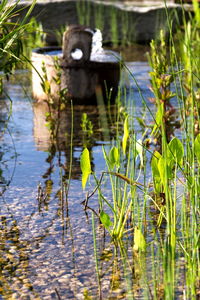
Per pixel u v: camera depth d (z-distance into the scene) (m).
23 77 8.06
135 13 11.76
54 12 11.27
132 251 3.14
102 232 3.39
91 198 3.90
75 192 4.01
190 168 3.48
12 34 3.97
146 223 3.48
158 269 2.88
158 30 11.61
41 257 3.09
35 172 4.42
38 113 6.28
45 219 3.57
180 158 3.34
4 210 3.71
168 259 2.83
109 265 2.99
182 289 2.74
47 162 4.66
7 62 4.24
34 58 6.75
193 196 3.01
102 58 7.23
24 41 9.73
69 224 3.50
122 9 11.73
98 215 3.62
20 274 2.91
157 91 4.73
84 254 3.12
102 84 6.64
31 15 10.99
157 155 3.41
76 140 5.24
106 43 11.61
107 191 4.01
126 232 3.40
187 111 4.90
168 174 3.30
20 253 3.13
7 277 2.88
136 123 5.72
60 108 5.50
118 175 3.36
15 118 6.07
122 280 2.84
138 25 11.81
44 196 3.93
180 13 11.57
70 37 6.46
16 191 4.04
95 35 7.38
